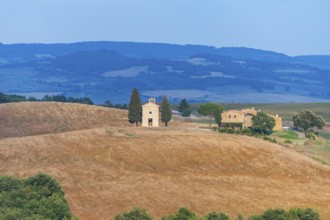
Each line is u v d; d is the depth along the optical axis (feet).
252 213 554.46
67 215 469.57
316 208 580.30
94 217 531.50
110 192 597.11
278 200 599.16
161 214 549.54
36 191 504.84
